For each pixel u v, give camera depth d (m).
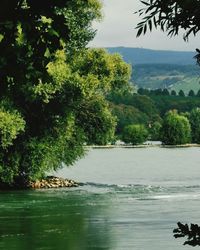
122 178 109.88
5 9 11.12
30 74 11.81
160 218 54.69
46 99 74.31
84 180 103.19
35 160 81.44
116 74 86.75
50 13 11.41
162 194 76.88
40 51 11.71
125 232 47.38
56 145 82.81
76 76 79.38
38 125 81.19
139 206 63.84
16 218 55.59
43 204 65.94
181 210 60.19
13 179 82.88
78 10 83.19
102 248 40.94
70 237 45.44
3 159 79.31
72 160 86.56
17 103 76.81
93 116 86.88
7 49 11.45
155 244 41.97
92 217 56.00
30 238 45.09
